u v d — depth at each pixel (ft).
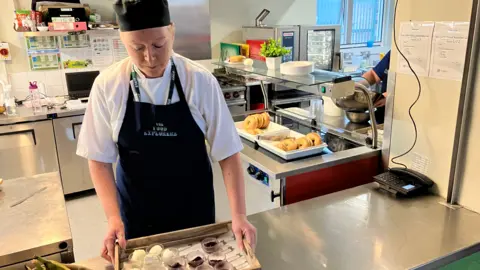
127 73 4.21
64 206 4.81
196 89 4.25
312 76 6.71
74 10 11.51
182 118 4.29
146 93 4.20
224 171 4.46
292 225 4.89
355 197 5.62
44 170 11.19
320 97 9.06
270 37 13.41
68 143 11.32
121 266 3.69
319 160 6.26
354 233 4.67
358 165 6.48
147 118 4.24
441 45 5.13
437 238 4.53
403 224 4.84
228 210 8.05
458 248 4.33
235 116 8.81
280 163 6.22
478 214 5.06
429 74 5.35
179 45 13.74
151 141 4.33
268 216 5.12
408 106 5.77
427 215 5.05
